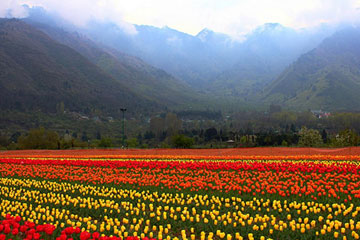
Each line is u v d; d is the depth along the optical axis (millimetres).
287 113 137875
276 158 33719
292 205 15867
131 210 16297
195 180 22031
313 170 23344
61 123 145000
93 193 19797
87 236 11828
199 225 14016
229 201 17438
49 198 18984
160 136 108188
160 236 12344
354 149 44094
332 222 13148
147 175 24156
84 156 41344
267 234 13039
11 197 19312
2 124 130125
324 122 123625
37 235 12148
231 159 34938
